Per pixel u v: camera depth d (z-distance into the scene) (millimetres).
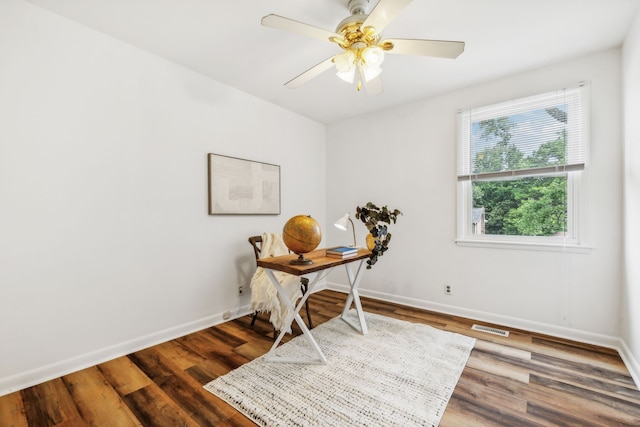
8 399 1611
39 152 1774
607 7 1741
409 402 1585
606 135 2209
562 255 2416
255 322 2781
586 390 1691
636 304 1867
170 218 2410
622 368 1922
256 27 1964
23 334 1723
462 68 2492
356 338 2396
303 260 1996
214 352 2172
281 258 2197
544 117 2473
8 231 1673
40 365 1779
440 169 3051
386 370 1905
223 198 2781
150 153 2287
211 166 2676
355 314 2982
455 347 2223
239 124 2959
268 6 1756
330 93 3045
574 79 2332
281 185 3441
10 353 1682
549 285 2475
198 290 2609
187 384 1764
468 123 2871
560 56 2299
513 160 2627
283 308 2459
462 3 1706
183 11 1802
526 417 1473
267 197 3230
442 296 3053
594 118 2256
